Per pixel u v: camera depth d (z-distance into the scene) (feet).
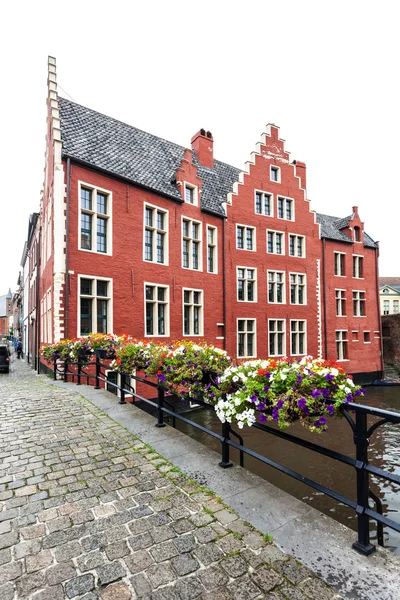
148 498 11.24
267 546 8.77
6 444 16.33
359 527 8.64
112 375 43.21
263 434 45.16
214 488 11.87
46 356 39.14
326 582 7.55
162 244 51.98
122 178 45.57
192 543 8.93
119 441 16.60
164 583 7.61
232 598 7.17
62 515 10.32
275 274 67.46
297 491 31.07
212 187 64.34
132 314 45.88
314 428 9.82
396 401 66.64
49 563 8.27
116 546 8.87
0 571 8.00
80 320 40.98
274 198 68.49
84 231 42.70
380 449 42.24
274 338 66.59
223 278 59.57
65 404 24.11
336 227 87.04
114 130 53.88
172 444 16.16
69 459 14.51
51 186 47.52
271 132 69.15
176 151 62.54
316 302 73.46
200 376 15.30
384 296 176.04
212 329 57.47
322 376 10.04
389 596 7.11
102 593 7.34
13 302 177.37
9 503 11.03
